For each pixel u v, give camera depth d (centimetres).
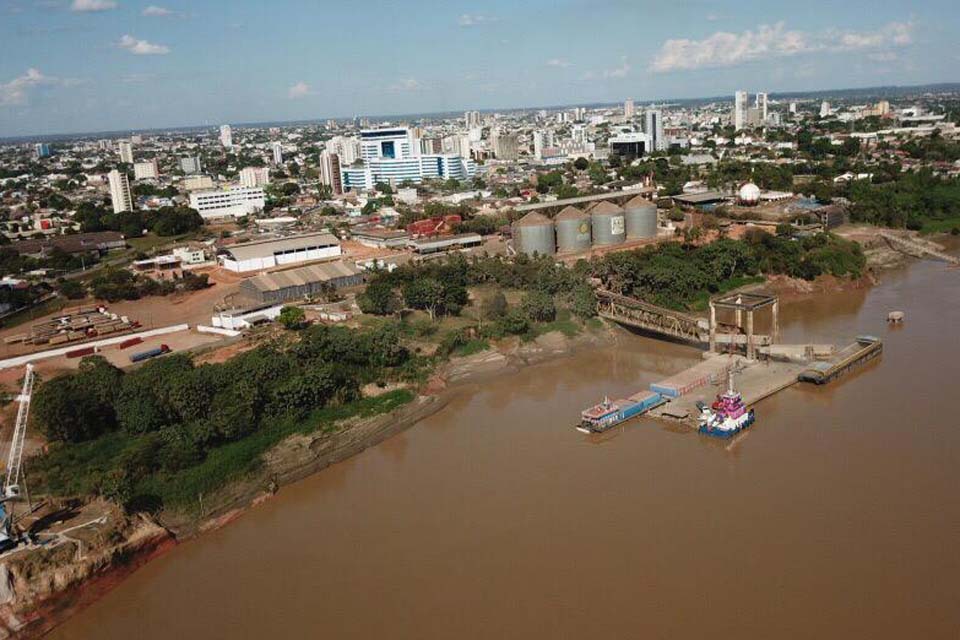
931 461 12550
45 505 12125
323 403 15838
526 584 10012
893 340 18988
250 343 18225
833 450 13212
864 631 8756
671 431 14688
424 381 17488
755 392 15925
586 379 17975
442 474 13425
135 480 12812
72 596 10419
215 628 9700
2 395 15788
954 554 10069
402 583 10262
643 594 9638
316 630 9481
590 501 12044
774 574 9856
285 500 13025
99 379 14925
